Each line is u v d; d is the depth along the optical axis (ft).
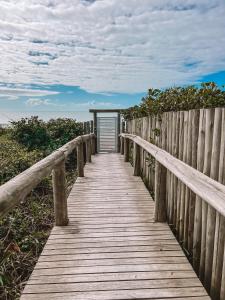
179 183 8.69
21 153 18.92
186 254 7.78
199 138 6.73
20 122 25.84
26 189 5.06
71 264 6.88
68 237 8.41
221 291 5.37
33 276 6.36
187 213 7.93
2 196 3.98
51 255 7.33
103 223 9.55
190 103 9.95
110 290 5.84
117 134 32.30
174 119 9.14
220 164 5.55
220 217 5.54
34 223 10.94
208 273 6.15
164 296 5.65
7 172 14.16
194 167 7.13
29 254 8.71
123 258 7.17
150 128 13.79
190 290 5.85
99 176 17.52
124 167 20.92
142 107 17.08
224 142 5.40
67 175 20.48
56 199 9.19
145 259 7.13
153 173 13.55
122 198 12.62
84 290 5.84
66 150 10.11
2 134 31.55
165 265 6.84
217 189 4.95
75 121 29.94
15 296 6.75
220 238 5.52
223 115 5.46
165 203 9.62
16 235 9.78
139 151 17.25
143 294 5.72
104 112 31.89
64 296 5.65
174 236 8.54
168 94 12.89
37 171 6.15
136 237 8.42
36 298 5.59
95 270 6.61
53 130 27.81
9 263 8.08
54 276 6.35
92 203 11.88
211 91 9.07
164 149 10.53
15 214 11.02
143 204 11.75
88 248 7.72
